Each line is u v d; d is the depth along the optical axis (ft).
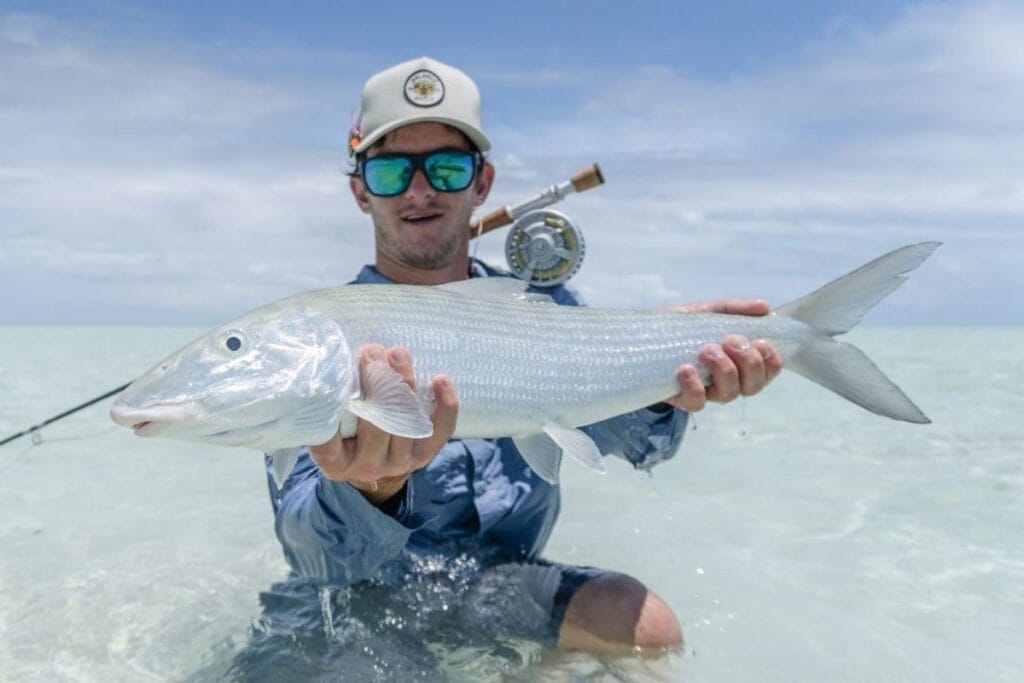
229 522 4.10
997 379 10.22
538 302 2.54
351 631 2.64
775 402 8.48
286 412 2.00
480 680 2.37
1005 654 2.59
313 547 2.64
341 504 2.39
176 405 1.93
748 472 5.09
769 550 3.60
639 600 2.62
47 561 3.50
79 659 2.59
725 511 4.22
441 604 2.76
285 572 3.36
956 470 5.08
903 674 2.46
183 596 3.10
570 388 2.50
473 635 2.63
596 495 4.59
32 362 13.47
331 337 2.10
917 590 3.12
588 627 2.56
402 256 3.20
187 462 5.54
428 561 2.89
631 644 2.51
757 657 2.56
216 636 2.74
